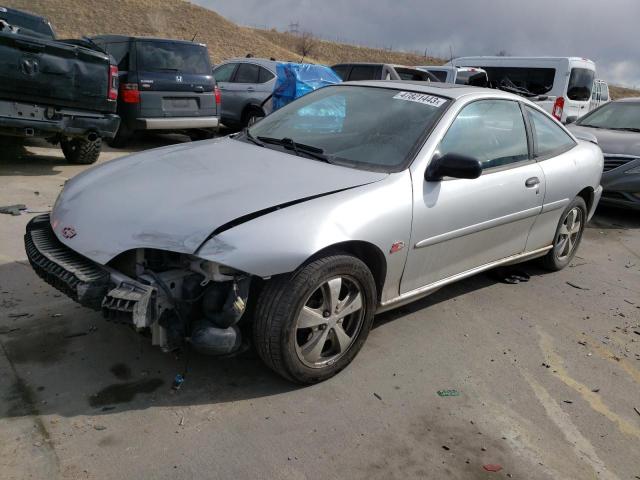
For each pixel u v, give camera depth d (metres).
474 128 4.00
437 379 3.40
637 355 3.97
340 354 3.28
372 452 2.72
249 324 3.14
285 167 3.41
